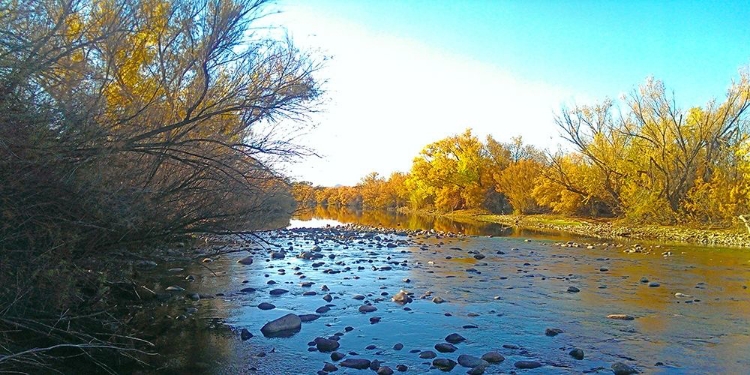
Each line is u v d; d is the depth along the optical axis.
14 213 5.21
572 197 46.25
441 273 15.95
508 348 8.30
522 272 16.31
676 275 16.02
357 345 8.37
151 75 7.49
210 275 14.61
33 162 5.07
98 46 6.39
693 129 38.94
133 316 9.43
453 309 10.95
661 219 38.59
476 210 66.31
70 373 6.27
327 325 9.55
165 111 7.46
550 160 47.72
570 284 14.16
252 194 8.20
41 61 5.25
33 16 5.34
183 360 7.36
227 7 7.52
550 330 9.20
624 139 41.56
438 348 8.20
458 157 67.19
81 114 5.54
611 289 13.43
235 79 7.97
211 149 7.61
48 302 5.97
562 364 7.58
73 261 6.48
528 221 49.38
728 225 34.28
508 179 58.75
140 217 6.42
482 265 17.95
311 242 26.12
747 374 7.22
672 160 38.56
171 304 10.66
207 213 7.88
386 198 92.75
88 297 7.54
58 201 5.59
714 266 18.23
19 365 5.78
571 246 25.31
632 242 28.98
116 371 6.73
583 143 43.03
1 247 5.30
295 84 7.95
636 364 7.61
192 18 7.48
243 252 20.56
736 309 11.17
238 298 11.61
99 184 5.80
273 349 8.04
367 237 29.53
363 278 14.80
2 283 5.37
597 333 9.20
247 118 7.93
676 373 7.26
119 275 8.16
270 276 14.75
